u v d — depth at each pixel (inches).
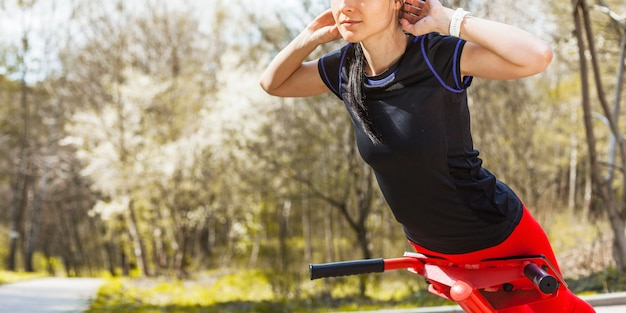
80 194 1301.7
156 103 933.2
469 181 75.0
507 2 463.5
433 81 71.3
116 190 949.8
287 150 695.1
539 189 563.2
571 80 713.6
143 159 891.4
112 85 940.6
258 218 1049.5
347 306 425.4
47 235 1478.8
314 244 1078.4
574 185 809.5
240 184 843.4
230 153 810.2
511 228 77.7
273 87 89.7
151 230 1003.9
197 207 947.3
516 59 67.1
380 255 701.3
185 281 882.8
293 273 586.6
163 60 1044.5
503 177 495.8
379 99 74.0
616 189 676.7
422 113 71.5
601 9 298.2
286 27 571.5
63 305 524.4
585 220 507.5
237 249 1070.4
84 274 1582.2
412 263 87.3
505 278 78.2
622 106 581.6
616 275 298.0
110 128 917.8
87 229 1507.1
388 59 73.7
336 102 614.5
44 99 1237.7
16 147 1299.2
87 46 1066.1
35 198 1334.9
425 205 75.9
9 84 1221.1
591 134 293.9
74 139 936.3
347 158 631.8
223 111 808.9
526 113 561.6
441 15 70.8
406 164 73.1
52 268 1482.5
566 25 452.8
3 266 1531.7
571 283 311.3
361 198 634.8
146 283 858.8
